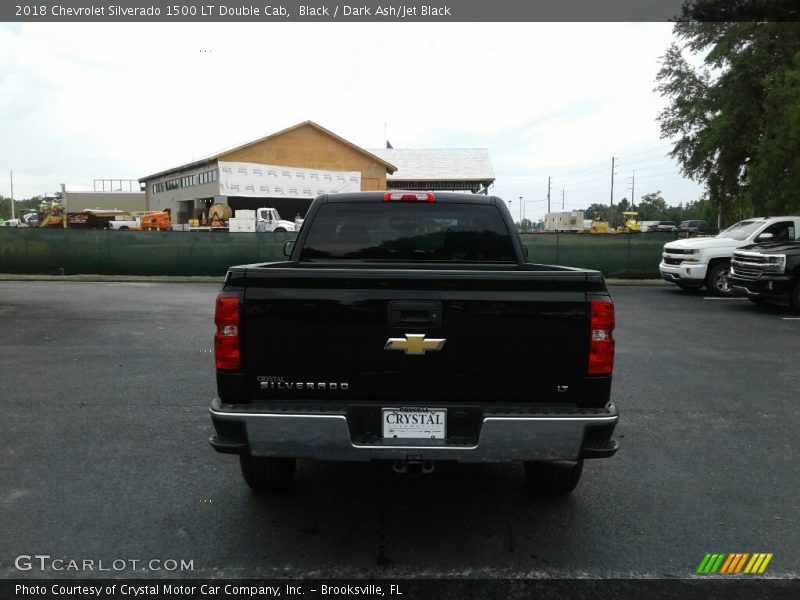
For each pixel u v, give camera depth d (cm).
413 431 329
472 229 510
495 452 323
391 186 5828
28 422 568
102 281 2080
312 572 324
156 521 378
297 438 323
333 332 328
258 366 331
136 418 581
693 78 2619
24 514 386
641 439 534
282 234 2256
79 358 847
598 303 326
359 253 509
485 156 6253
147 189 7006
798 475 457
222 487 430
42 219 4934
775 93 1997
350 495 421
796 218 1631
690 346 955
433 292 327
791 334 1071
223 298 330
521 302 326
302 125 5031
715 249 1664
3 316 1237
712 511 397
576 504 407
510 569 327
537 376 330
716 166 2534
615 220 10700
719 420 588
